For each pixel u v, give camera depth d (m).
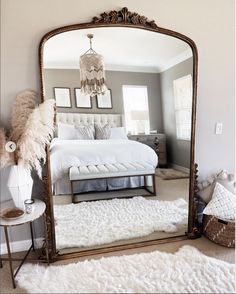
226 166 2.48
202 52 2.25
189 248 2.10
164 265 1.88
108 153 2.28
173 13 2.13
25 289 1.69
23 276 1.80
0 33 1.84
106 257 2.02
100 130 2.22
